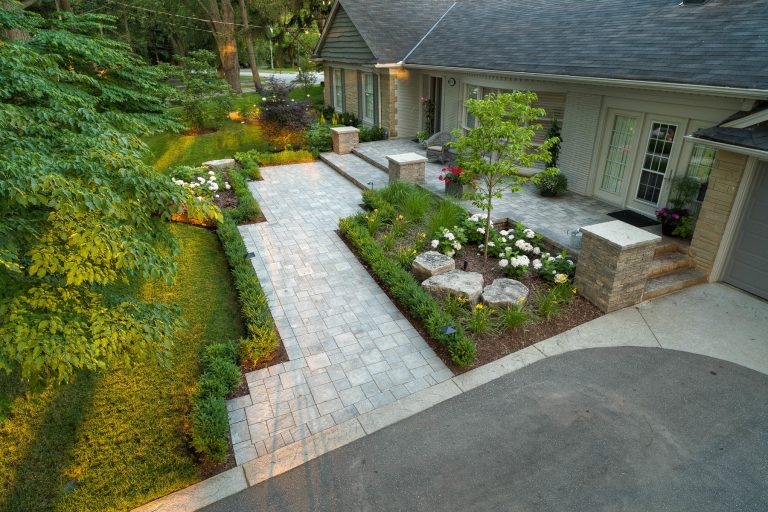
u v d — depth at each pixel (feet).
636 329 23.45
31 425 18.06
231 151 57.16
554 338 22.95
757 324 23.65
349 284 27.78
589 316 24.53
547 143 26.30
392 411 18.70
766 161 23.84
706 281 27.61
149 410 18.78
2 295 12.76
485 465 16.20
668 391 19.44
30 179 11.23
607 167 36.60
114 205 12.96
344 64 68.18
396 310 25.32
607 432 17.46
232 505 15.01
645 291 25.61
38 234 12.98
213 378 19.27
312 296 26.55
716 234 26.43
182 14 104.42
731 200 25.26
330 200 40.96
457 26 58.03
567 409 18.60
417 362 21.43
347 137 54.49
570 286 26.04
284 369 20.98
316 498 15.17
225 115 69.15
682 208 30.42
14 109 13.83
